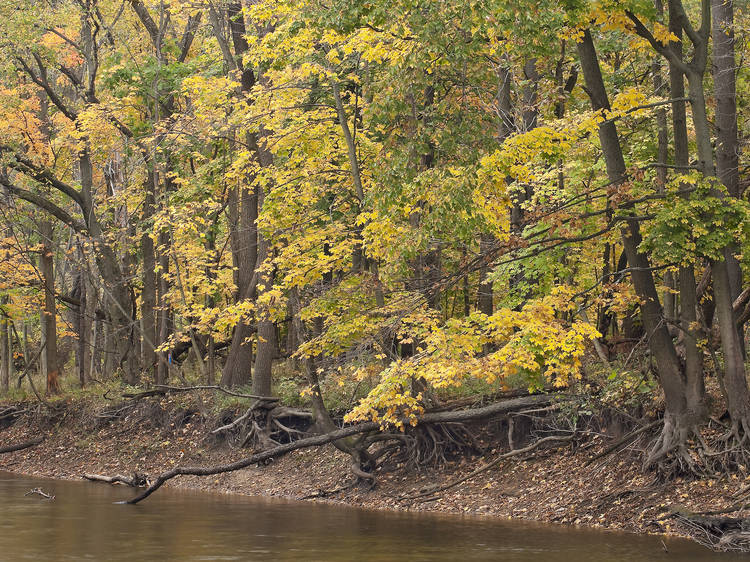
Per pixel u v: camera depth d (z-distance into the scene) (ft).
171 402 105.09
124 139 108.99
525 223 59.62
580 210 70.90
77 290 135.64
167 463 96.27
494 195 57.52
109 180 127.75
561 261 77.82
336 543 52.31
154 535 55.26
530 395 75.36
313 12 60.44
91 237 113.70
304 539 53.88
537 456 72.74
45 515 64.64
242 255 98.68
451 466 76.89
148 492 72.74
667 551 48.14
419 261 70.49
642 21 59.21
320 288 75.00
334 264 72.74
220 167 93.71
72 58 116.67
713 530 51.31
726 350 59.36
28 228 126.82
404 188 57.06
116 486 87.86
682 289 61.46
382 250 62.80
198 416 101.45
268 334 94.79
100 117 101.96
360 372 67.05
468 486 72.79
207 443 96.22
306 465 86.07
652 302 61.00
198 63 108.88
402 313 64.69
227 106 84.79
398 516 65.51
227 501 75.46
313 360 81.30
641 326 78.89
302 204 75.66
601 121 55.47
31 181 116.78
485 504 68.39
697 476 58.18
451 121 55.11
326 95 81.61
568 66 79.61
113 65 104.42
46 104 127.44
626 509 59.16
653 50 61.93
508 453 70.54
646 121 73.46
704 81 73.72
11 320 127.85
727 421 60.34
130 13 119.85
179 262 104.01
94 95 111.96
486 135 55.06
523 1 49.44
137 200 115.44
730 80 63.93
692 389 60.95
